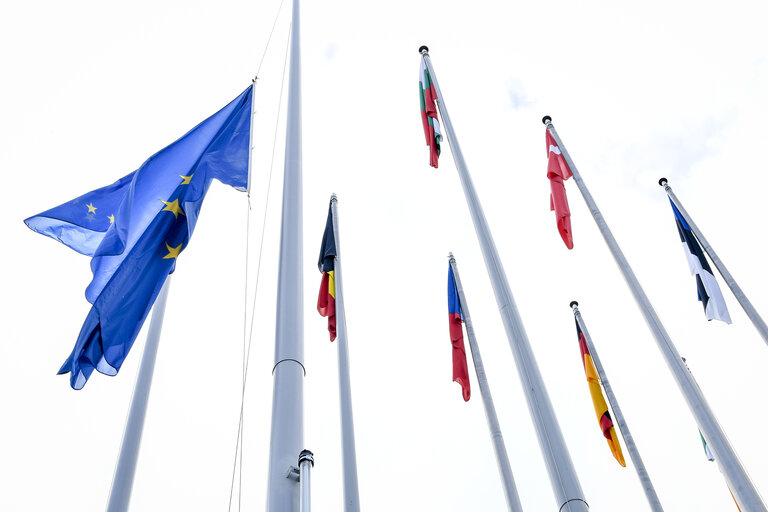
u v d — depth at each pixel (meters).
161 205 11.06
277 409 6.33
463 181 12.26
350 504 10.46
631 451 13.39
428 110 15.02
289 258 7.90
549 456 8.35
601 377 14.87
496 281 10.41
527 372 9.11
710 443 8.44
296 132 9.99
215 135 12.16
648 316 10.05
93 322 9.30
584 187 12.53
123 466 9.59
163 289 12.26
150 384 10.84
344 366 12.74
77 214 11.56
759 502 7.73
